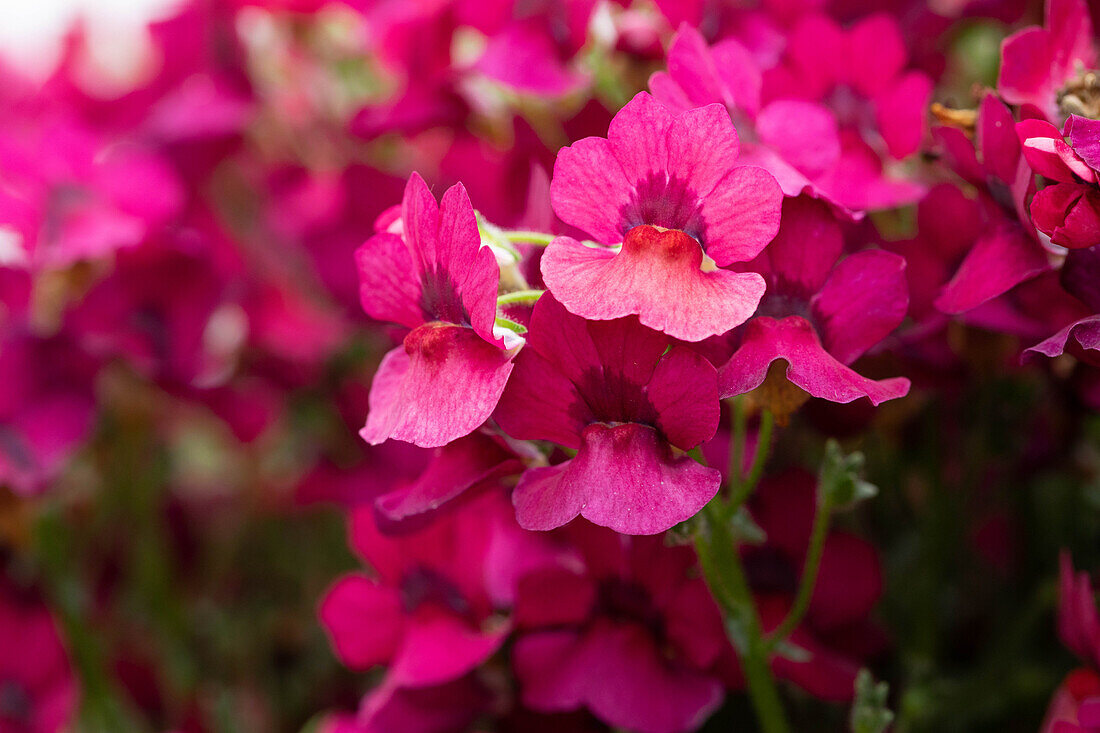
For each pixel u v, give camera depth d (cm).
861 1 24
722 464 21
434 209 18
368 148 30
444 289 19
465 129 26
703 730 25
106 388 29
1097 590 23
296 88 32
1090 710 19
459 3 25
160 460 31
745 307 17
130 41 34
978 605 26
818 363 18
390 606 23
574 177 18
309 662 31
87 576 31
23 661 27
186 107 31
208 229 31
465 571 22
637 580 21
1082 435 24
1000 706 24
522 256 20
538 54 24
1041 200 18
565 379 18
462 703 22
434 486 19
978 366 22
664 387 18
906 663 24
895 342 20
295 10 31
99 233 27
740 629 20
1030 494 25
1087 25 20
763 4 23
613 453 18
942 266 20
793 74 22
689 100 19
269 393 30
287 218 31
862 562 22
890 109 21
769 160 19
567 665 21
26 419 27
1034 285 20
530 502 18
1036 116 19
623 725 21
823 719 25
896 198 21
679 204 18
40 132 29
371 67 32
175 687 30
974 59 28
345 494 26
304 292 31
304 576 33
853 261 19
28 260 27
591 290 18
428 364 18
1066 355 22
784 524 22
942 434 24
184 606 31
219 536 34
